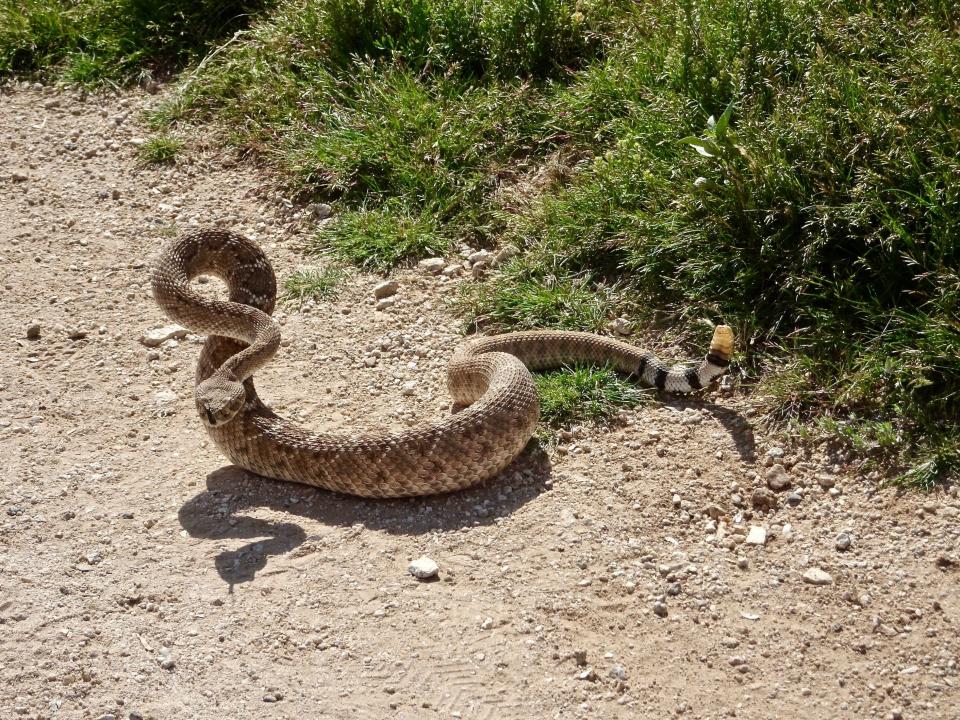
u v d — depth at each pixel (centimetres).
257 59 282
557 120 256
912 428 208
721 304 226
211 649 187
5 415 219
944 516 199
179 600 192
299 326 235
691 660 187
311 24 280
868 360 212
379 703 182
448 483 204
